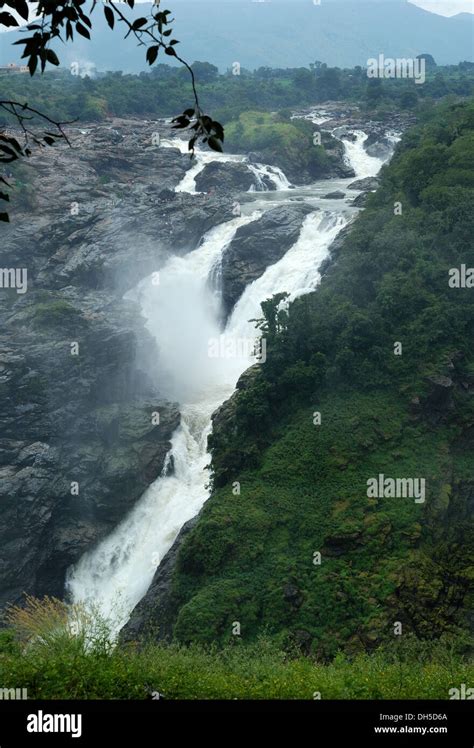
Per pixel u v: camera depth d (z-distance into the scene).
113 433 68.31
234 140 142.62
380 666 28.17
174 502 65.75
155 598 53.38
